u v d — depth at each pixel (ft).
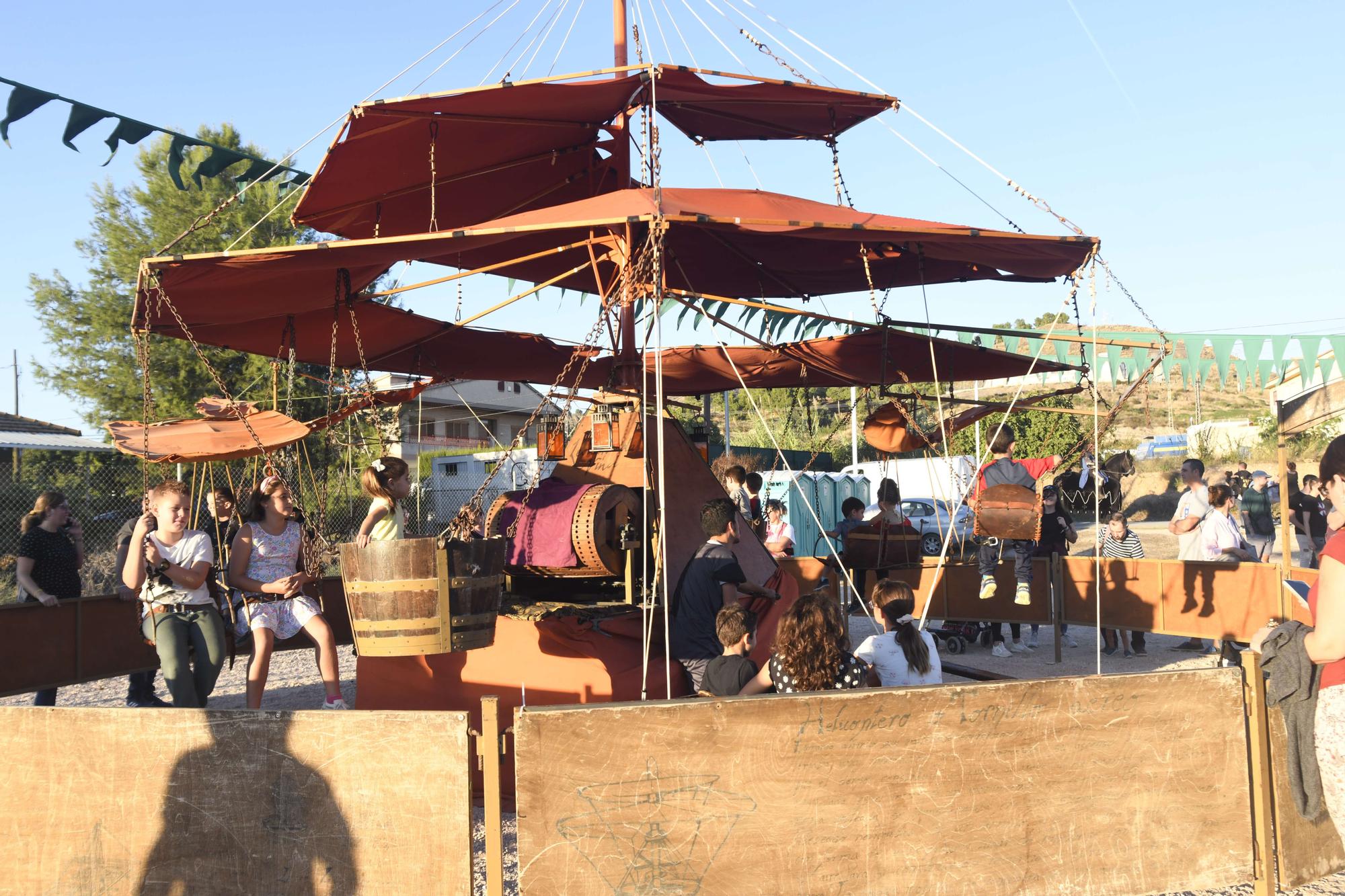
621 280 18.71
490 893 9.98
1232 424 129.90
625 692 17.46
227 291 18.86
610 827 9.80
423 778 10.05
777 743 10.11
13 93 21.94
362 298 21.07
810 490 78.38
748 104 23.26
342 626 33.78
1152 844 11.16
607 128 24.72
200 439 20.51
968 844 10.56
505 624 18.70
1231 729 11.49
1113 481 31.50
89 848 10.65
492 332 28.14
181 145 26.09
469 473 78.13
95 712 10.64
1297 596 11.66
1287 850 11.80
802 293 31.09
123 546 25.88
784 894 10.09
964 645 33.94
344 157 21.54
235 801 10.41
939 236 16.61
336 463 50.39
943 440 22.71
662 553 15.37
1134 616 30.09
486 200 26.18
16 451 63.41
